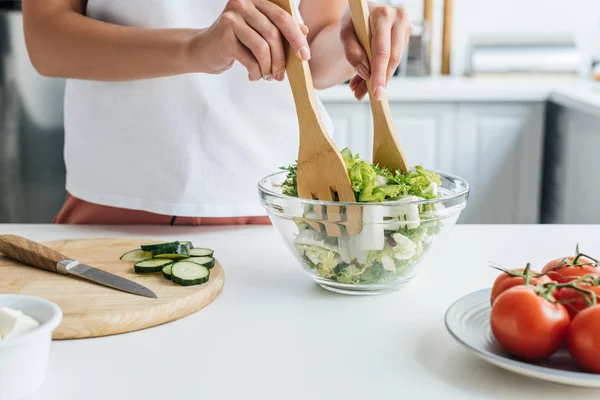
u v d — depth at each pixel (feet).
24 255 3.31
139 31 3.92
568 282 2.49
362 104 9.18
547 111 9.69
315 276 3.13
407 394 2.31
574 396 2.31
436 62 11.05
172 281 3.12
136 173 4.48
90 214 4.61
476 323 2.61
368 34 3.31
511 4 11.03
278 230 3.10
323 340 2.71
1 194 8.89
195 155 4.45
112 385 2.36
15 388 2.23
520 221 9.70
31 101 8.64
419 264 3.07
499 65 10.19
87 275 3.13
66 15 4.12
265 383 2.38
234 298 3.13
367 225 2.85
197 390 2.34
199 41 3.57
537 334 2.29
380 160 3.38
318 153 2.98
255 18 3.09
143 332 2.79
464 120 9.38
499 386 2.36
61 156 8.87
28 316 2.38
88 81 4.51
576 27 11.03
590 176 8.38
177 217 4.51
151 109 4.41
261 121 4.64
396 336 2.74
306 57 2.99
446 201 2.94
